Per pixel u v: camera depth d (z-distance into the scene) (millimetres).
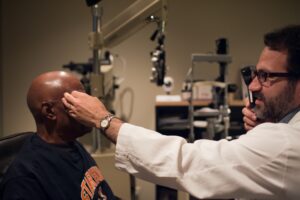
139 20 1603
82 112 1028
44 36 2820
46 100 1099
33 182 999
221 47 2248
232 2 2908
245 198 870
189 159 898
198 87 2637
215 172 854
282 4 2959
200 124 2465
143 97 2926
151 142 936
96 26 1698
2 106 2850
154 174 917
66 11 2807
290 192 814
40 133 1152
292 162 808
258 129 894
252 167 831
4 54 2812
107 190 1286
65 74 1147
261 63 930
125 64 2881
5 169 1234
